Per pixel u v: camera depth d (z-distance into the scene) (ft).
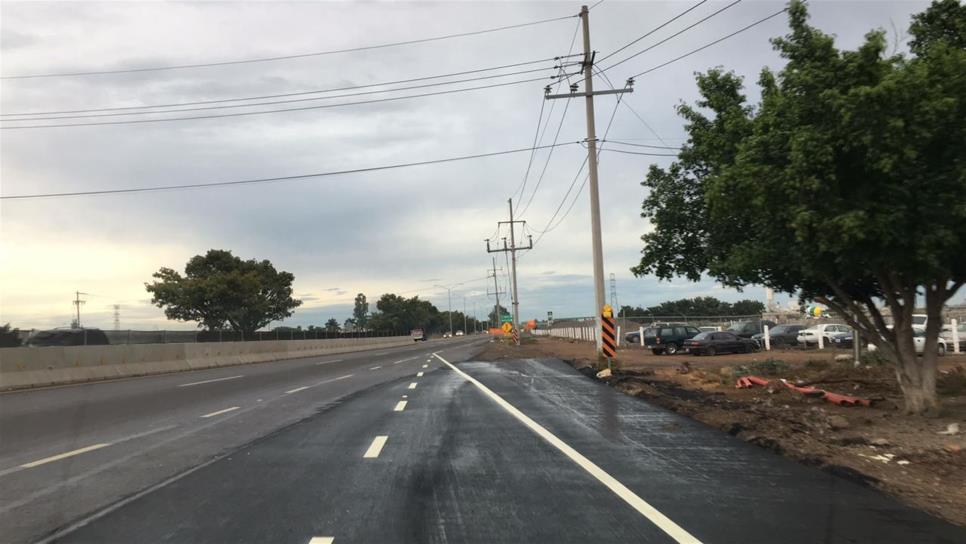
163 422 40.40
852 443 29.84
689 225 53.11
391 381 69.00
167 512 20.71
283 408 46.93
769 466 26.32
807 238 32.04
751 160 33.65
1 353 63.52
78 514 20.62
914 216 29.91
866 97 27.94
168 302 182.70
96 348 77.20
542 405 46.16
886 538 17.69
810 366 67.92
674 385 56.54
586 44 76.43
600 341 72.38
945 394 44.98
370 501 21.72
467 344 226.79
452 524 19.16
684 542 17.43
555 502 21.31
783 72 33.09
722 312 340.39
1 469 27.20
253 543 17.72
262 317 201.26
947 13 34.45
